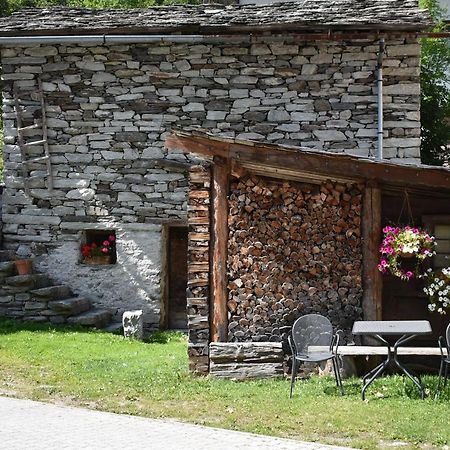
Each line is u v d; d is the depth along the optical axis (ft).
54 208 40.24
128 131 39.50
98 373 27.30
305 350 25.16
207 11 39.58
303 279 27.61
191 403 23.27
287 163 26.12
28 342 32.53
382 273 27.37
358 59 37.81
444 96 50.24
